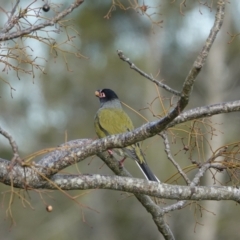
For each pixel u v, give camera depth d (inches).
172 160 216.5
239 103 184.2
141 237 768.9
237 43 778.2
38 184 191.3
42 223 719.1
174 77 818.8
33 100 780.6
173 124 185.8
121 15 816.9
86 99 805.2
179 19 761.6
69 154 190.4
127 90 797.9
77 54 225.5
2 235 700.7
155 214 233.1
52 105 780.6
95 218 757.3
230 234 733.9
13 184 189.2
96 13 827.4
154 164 696.4
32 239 701.9
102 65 813.2
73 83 792.3
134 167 714.8
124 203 772.0
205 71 779.4
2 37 200.8
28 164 176.1
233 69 792.3
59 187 186.9
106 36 816.9
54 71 773.3
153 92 782.5
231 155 231.0
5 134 174.2
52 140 773.3
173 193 203.5
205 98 777.6
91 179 196.5
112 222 768.3
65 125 789.9
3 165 188.5
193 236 732.0
